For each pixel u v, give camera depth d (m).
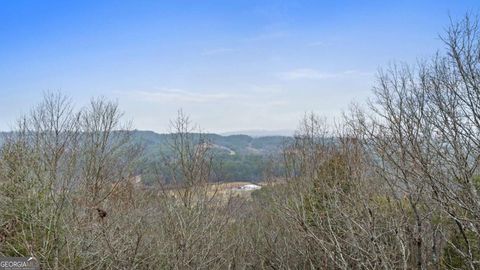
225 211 13.66
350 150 11.55
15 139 12.15
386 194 9.55
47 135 12.05
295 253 14.03
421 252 8.89
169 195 12.45
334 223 11.16
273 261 14.64
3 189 11.12
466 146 7.79
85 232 11.30
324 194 11.68
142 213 12.75
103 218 11.46
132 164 14.37
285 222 14.35
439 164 8.06
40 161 11.73
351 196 10.31
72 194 11.58
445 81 8.45
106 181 13.34
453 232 9.62
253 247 15.12
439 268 9.23
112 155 14.43
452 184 7.96
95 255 11.27
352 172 10.58
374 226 8.98
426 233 9.41
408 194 8.84
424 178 8.12
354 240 9.29
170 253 12.05
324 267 11.62
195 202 12.48
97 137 13.89
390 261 8.94
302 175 13.68
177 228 11.94
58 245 10.42
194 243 12.03
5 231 10.62
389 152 9.96
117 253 10.95
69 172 11.49
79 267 10.79
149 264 12.09
